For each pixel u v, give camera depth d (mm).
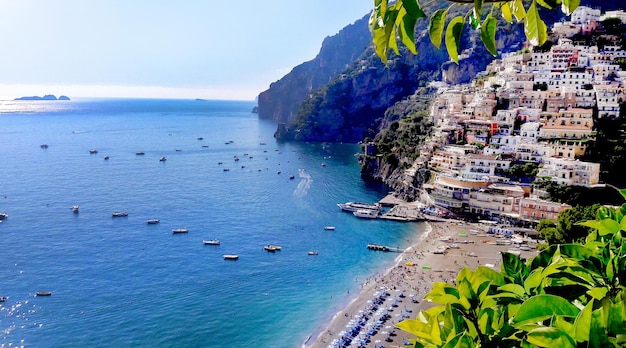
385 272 84562
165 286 78312
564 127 122250
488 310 4586
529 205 104875
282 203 132250
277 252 94375
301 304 73312
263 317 69312
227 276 82750
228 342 63188
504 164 120375
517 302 4812
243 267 86750
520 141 125188
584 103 129875
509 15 4684
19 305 70812
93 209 121938
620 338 3299
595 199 103125
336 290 77938
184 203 130125
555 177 108750
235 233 105438
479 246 95375
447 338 4289
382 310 69062
